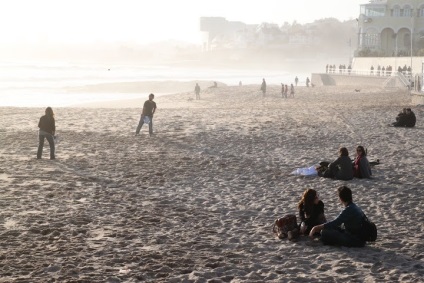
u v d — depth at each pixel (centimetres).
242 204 1417
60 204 1366
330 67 9906
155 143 2472
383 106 4419
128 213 1301
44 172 1770
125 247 1047
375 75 8106
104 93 9200
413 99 4791
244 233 1159
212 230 1175
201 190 1576
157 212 1316
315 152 2256
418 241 1106
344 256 1011
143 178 1719
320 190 1579
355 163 1755
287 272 931
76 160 2012
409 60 7900
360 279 896
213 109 4300
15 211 1284
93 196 1462
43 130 2009
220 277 898
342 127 3047
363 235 1066
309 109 4222
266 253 1030
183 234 1142
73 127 3006
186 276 899
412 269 944
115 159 2050
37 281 859
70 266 931
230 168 1906
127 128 2992
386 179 1733
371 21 10312
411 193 1546
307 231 1120
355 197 1498
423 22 10031
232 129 2952
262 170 1872
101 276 889
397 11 10169
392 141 2548
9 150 2214
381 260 991
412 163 2014
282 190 1580
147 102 2700
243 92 7262
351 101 5284
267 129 2952
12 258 966
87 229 1157
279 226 1126
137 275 895
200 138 2627
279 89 7906
